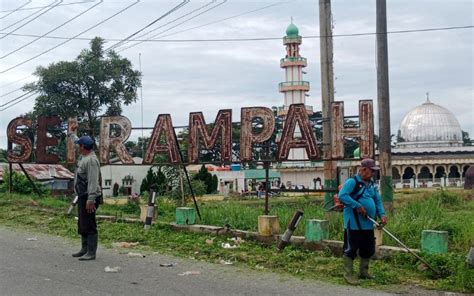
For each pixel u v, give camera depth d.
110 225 13.46
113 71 45.91
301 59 69.81
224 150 13.89
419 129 84.31
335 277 8.59
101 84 46.53
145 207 13.60
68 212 14.58
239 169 59.69
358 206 8.20
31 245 10.82
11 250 10.21
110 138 15.74
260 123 13.90
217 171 58.28
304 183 63.38
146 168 52.59
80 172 9.30
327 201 14.44
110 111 47.12
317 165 62.59
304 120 13.02
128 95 47.09
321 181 62.28
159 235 12.07
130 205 18.11
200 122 14.20
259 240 11.22
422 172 79.00
